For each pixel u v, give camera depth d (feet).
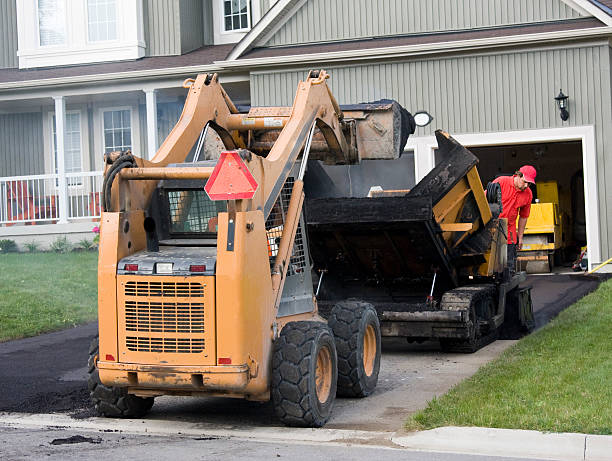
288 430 29.58
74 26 99.55
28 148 106.52
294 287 33.91
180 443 28.14
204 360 28.27
